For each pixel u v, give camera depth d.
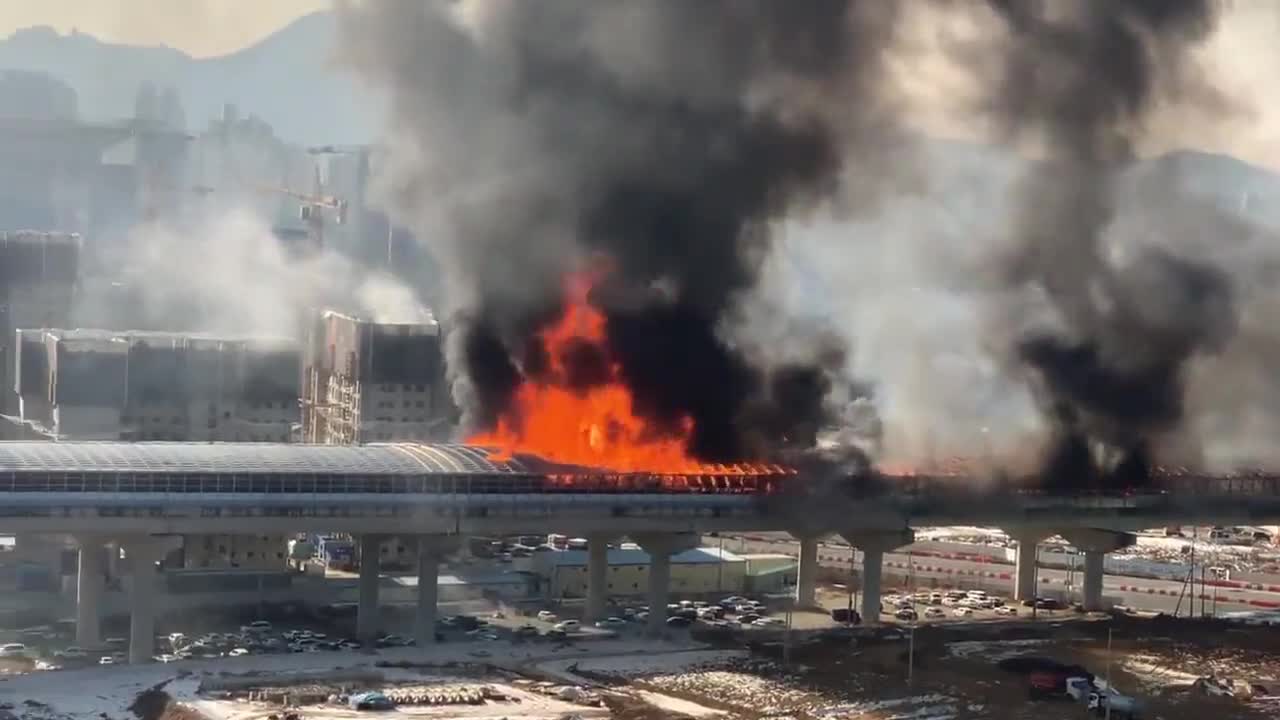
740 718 188.38
